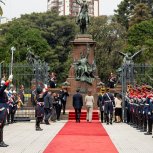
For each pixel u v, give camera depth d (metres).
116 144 18.06
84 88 43.91
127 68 34.72
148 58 73.69
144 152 15.61
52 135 21.94
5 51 85.75
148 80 39.94
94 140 19.58
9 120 31.20
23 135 21.94
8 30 93.81
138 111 26.30
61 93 37.78
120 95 34.53
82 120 36.25
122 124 31.28
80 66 44.41
